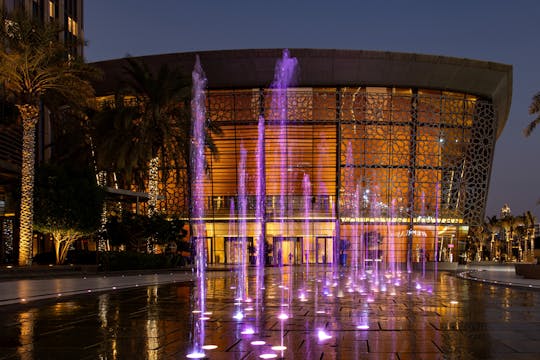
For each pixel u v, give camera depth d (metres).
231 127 66.19
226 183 67.00
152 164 46.00
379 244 66.75
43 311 15.35
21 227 34.12
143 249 45.34
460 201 68.50
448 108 67.94
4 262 47.38
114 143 42.94
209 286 25.95
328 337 10.86
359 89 65.94
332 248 67.00
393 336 10.95
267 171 66.50
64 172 40.12
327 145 66.19
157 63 63.53
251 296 20.30
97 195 40.03
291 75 64.25
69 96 36.16
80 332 11.50
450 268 53.00
